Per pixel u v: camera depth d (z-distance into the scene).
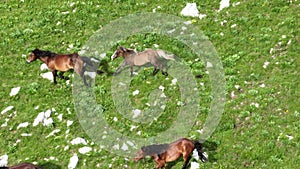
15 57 28.42
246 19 28.20
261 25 27.66
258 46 26.19
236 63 25.42
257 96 23.00
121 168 20.59
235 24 28.17
